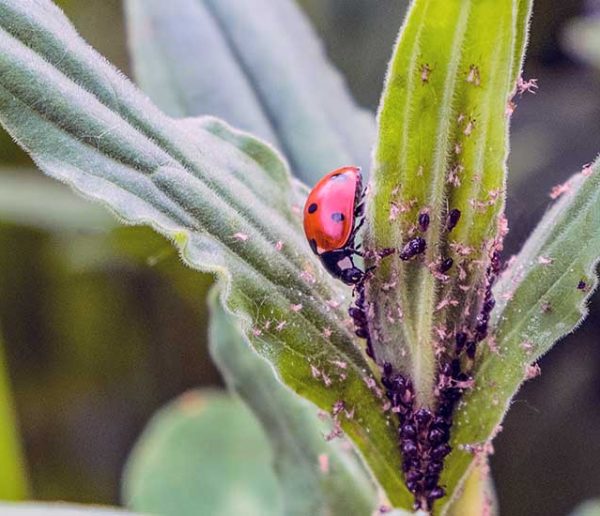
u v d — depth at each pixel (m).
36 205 0.20
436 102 0.12
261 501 0.17
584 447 0.22
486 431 0.12
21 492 0.17
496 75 0.11
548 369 0.22
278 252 0.12
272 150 0.13
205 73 0.16
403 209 0.12
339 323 0.12
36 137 0.12
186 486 0.17
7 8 0.12
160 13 0.16
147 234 0.18
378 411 0.12
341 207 0.12
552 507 0.21
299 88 0.16
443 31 0.11
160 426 0.17
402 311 0.12
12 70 0.12
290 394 0.15
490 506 0.13
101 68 0.12
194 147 0.12
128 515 0.14
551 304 0.12
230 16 0.16
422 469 0.12
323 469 0.14
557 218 0.12
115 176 0.12
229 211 0.12
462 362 0.12
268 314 0.12
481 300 0.12
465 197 0.12
